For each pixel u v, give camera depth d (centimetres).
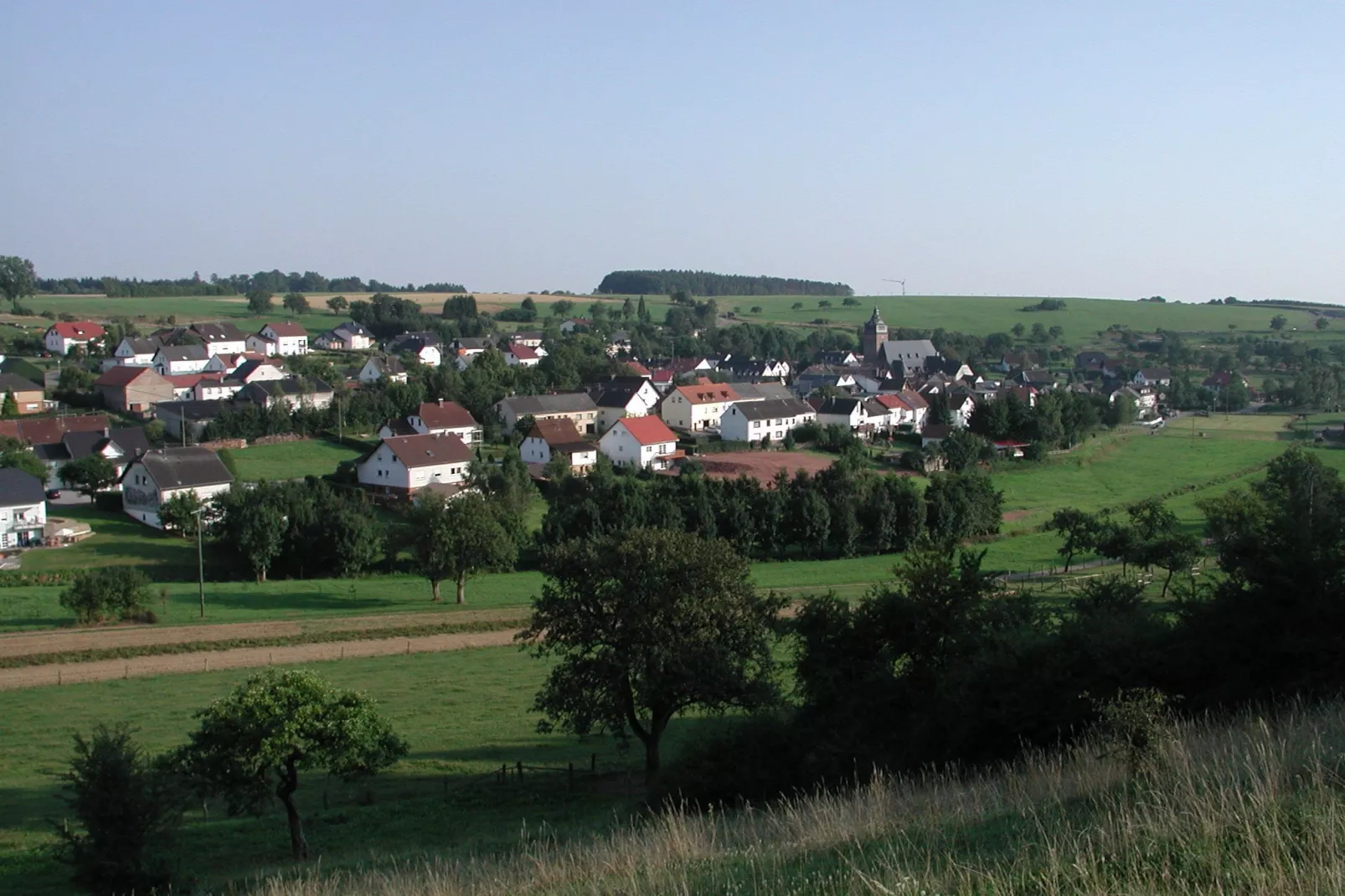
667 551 3344
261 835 3000
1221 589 2611
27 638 5372
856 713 2902
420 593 6875
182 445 10781
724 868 1580
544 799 3222
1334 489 7412
